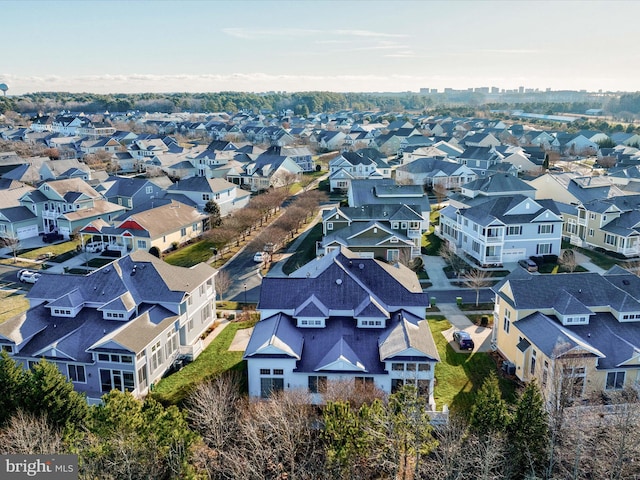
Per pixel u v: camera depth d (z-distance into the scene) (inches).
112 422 1130.0
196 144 7485.2
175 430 1151.0
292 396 1381.6
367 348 1563.7
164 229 2997.0
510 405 1327.5
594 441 1205.1
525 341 1620.3
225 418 1301.7
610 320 1651.1
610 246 2861.7
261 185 4694.9
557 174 3590.1
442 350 1829.5
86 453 1061.8
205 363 1747.0
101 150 6122.1
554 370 1382.9
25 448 1048.8
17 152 5994.1
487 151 5032.0
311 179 5137.8
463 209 2955.2
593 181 3432.6
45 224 3420.3
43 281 1823.3
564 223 3223.4
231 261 2832.2
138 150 5959.6
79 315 1723.7
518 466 1163.9
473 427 1203.9
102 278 1815.9
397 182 4515.3
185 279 1886.1
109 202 3634.4
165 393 1569.9
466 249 2920.8
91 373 1553.9
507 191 3348.9
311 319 1654.8
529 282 1731.1
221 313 2188.7
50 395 1264.8
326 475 1122.0
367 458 1170.0
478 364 1739.7
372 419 1162.0
